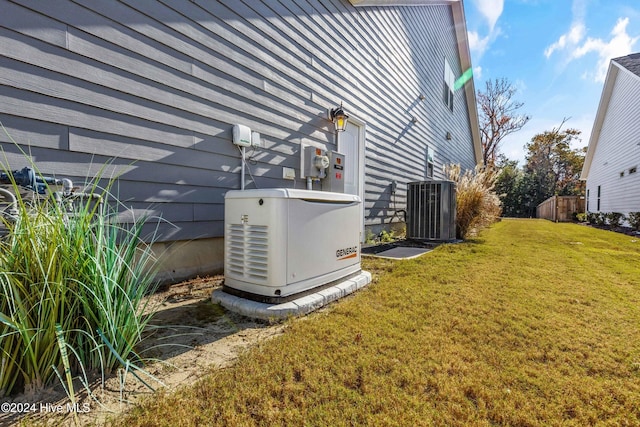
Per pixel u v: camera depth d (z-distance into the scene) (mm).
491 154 23062
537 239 6590
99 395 1210
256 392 1242
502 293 2588
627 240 6660
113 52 2234
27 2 1850
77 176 2053
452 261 3889
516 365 1480
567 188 24922
